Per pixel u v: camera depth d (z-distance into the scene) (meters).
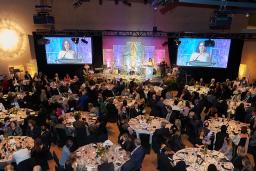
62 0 16.84
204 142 8.55
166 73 17.33
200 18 18.22
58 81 14.91
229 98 13.45
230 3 8.49
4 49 16.59
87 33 16.50
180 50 17.62
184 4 17.11
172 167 6.73
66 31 16.25
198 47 17.20
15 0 16.23
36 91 12.79
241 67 17.08
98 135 9.02
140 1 17.58
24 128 9.34
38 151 7.30
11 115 10.14
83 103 11.77
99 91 13.08
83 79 16.27
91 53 17.41
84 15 17.38
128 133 8.23
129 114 10.49
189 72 18.00
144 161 8.76
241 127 8.90
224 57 16.95
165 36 17.56
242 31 18.02
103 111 11.20
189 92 12.77
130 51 17.92
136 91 12.95
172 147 8.00
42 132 8.95
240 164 6.68
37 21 13.11
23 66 17.14
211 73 18.12
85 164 6.76
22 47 17.02
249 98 12.55
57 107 10.65
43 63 17.41
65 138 8.77
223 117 10.26
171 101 12.01
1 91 13.66
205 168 6.68
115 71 17.47
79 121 8.94
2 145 7.84
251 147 8.63
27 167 6.66
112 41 18.02
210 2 8.16
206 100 11.95
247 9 9.75
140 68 17.58
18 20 16.56
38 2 16.58
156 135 8.37
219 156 7.29
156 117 10.19
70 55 17.22
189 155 7.31
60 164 7.21
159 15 17.95
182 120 10.20
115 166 6.76
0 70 16.83
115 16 17.70
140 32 17.69
